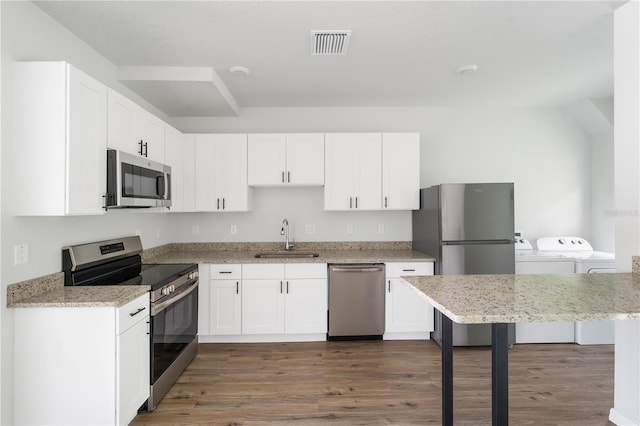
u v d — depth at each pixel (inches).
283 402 90.7
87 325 70.7
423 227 142.8
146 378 84.1
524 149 159.3
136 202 91.5
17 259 70.8
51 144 69.4
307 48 101.2
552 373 107.8
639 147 78.1
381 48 101.4
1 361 67.5
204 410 87.1
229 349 125.2
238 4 79.5
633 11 79.0
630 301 57.4
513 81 127.7
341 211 155.5
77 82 72.2
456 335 127.5
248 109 155.7
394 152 143.1
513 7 82.0
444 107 157.8
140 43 97.0
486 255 126.6
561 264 131.9
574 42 99.0
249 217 154.6
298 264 130.0
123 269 104.7
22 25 73.2
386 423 81.8
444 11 83.3
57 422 70.3
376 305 131.0
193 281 116.0
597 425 81.9
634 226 80.0
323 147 142.5
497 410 54.1
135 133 96.8
